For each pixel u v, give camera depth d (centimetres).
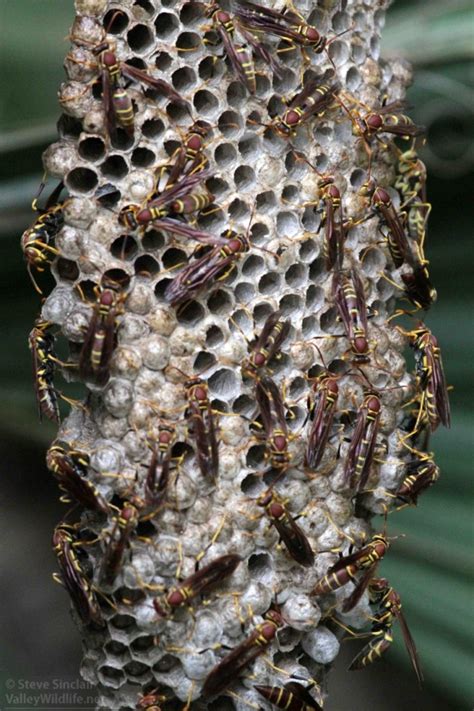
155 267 60
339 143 62
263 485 61
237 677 60
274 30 61
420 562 69
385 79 64
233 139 61
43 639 74
